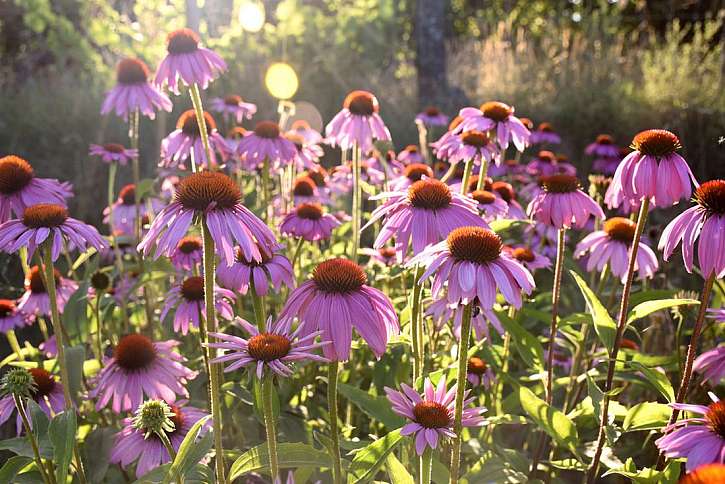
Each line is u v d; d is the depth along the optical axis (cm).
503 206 85
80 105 201
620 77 262
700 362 66
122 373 71
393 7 363
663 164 64
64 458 60
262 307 70
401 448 66
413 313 64
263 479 73
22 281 113
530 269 91
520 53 301
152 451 68
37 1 239
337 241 114
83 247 67
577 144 218
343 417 86
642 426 67
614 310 95
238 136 132
